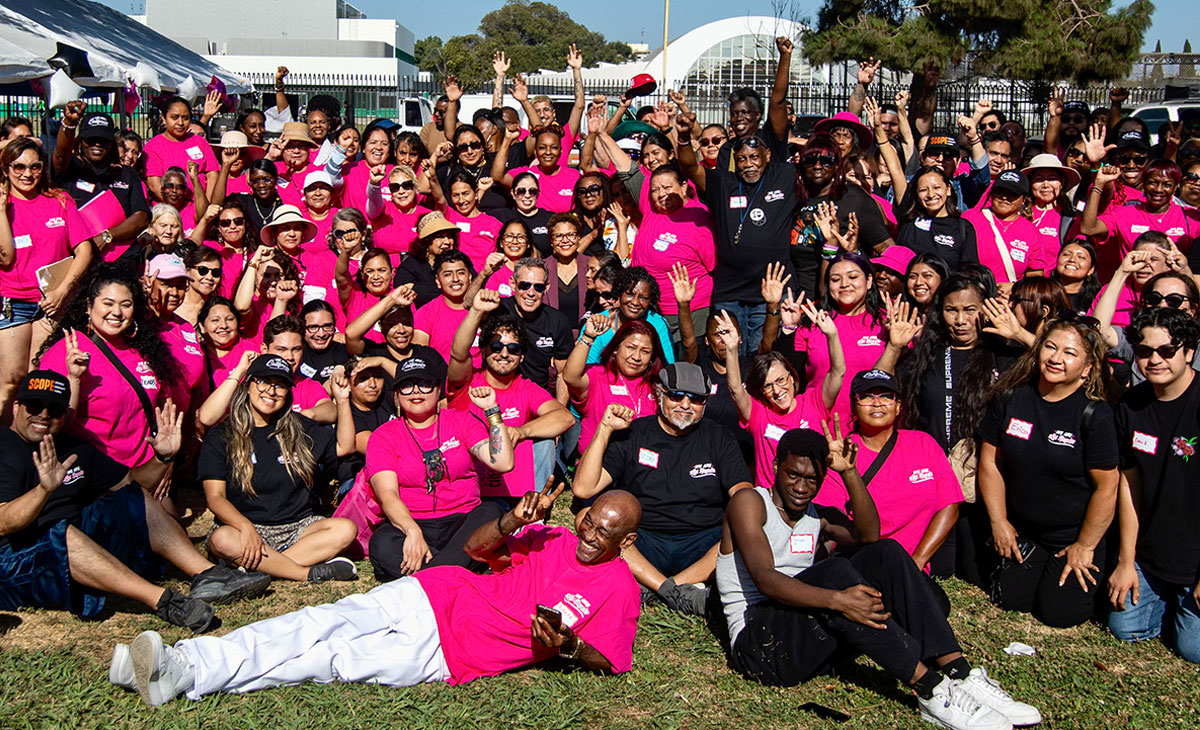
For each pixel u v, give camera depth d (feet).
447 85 39.93
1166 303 21.33
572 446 22.99
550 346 24.20
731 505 15.93
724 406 21.53
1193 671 16.58
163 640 16.60
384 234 29.14
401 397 18.81
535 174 32.63
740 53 129.49
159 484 19.34
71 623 17.02
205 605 16.87
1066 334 17.48
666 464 18.86
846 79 93.40
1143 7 86.02
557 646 15.35
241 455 19.10
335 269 26.27
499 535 15.80
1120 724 14.93
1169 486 16.85
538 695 15.14
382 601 15.57
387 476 18.94
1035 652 17.04
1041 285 20.48
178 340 21.22
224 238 26.55
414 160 34.58
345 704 14.70
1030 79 90.48
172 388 20.38
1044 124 88.89
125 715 14.17
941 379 20.24
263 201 30.42
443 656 15.53
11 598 16.93
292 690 15.01
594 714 14.82
